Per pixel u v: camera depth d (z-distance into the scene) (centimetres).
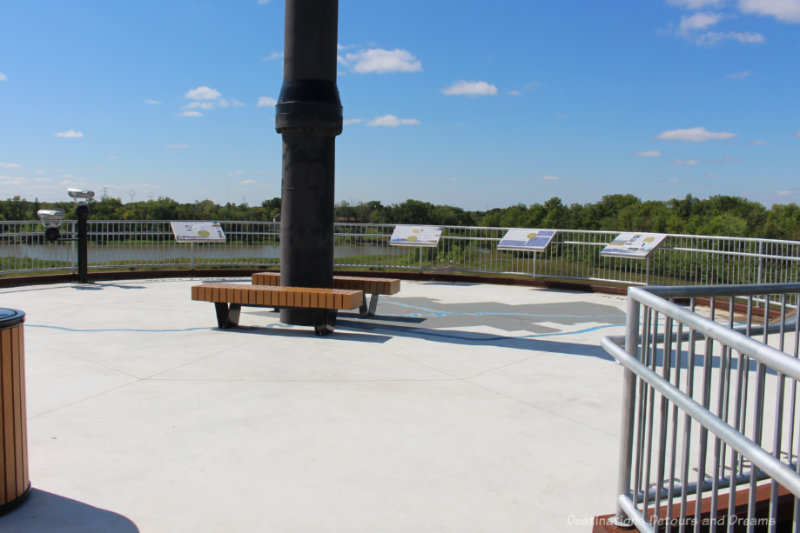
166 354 691
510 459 412
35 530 312
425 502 350
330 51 851
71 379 584
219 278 1504
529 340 809
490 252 1506
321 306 784
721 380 260
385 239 1595
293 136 859
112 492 356
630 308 295
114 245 1473
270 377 604
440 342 785
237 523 323
